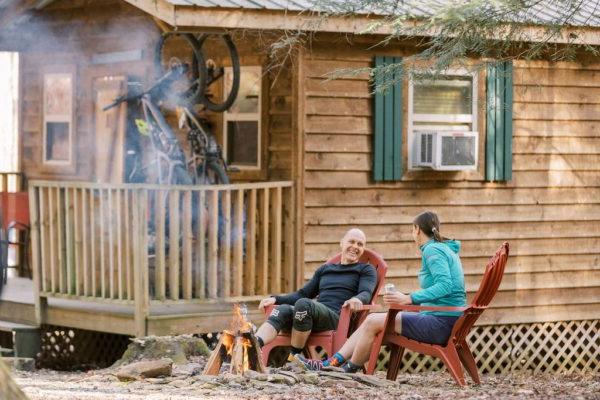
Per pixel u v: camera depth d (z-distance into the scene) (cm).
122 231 1270
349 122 1352
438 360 1419
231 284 1354
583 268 1490
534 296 1464
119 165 1564
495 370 1456
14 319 1396
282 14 1247
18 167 1758
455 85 1419
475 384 1010
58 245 1322
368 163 1366
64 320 1338
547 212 1468
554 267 1473
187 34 1309
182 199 1330
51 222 1324
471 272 1426
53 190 1331
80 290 1309
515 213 1452
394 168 1373
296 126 1327
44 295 1341
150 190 1349
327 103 1340
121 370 977
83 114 1639
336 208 1347
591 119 1491
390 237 1378
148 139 1502
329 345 1087
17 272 1714
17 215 1667
